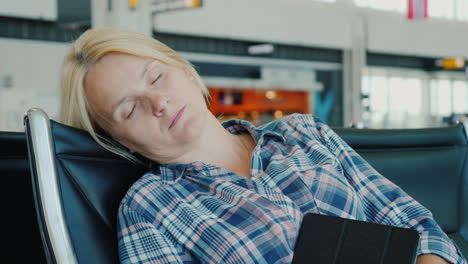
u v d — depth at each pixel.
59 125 0.98
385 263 0.80
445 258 0.90
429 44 14.63
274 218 0.92
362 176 1.07
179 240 0.93
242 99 16.08
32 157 0.87
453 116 12.49
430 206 1.38
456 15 15.12
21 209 1.07
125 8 6.91
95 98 1.00
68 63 1.04
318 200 0.98
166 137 1.00
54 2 8.93
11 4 8.54
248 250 0.89
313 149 1.08
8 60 8.89
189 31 10.95
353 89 13.64
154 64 1.00
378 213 1.03
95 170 1.01
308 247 0.87
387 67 14.43
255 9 11.84
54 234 0.85
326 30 13.01
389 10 13.98
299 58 13.20
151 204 0.96
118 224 0.97
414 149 1.41
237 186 0.98
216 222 0.93
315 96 14.37
